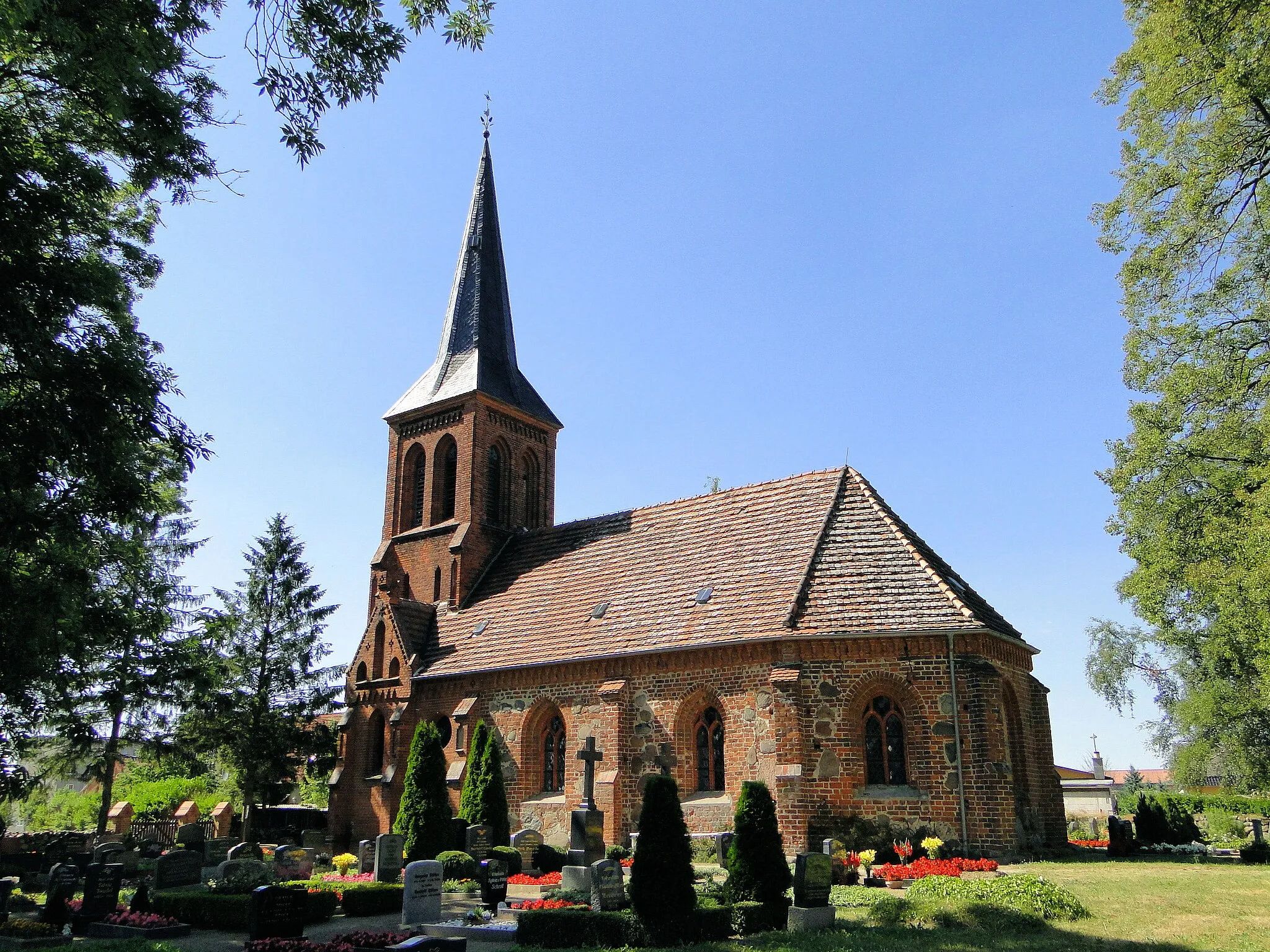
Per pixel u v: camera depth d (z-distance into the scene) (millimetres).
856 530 30094
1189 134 26812
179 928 19453
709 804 27656
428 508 43719
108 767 41625
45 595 19391
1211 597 27359
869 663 26578
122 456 17094
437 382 45750
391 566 44219
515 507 44469
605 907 18250
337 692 46844
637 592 33750
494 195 50531
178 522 43094
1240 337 29094
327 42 14656
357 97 15344
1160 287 29547
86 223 18875
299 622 47188
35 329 15289
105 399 16344
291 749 43969
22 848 39062
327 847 37656
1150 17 25297
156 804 52219
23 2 12344
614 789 29438
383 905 21891
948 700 25578
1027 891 17281
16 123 17266
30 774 46906
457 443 43719
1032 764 29266
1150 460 31422
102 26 14781
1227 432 28875
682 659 29531
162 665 36344
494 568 41875
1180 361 30266
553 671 32875
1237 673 38438
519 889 23922
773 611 28391
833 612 27406
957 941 15164
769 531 32500
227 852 31797
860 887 21766
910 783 25641
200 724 42656
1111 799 68875
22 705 26766
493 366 45688
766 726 27203
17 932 17984
